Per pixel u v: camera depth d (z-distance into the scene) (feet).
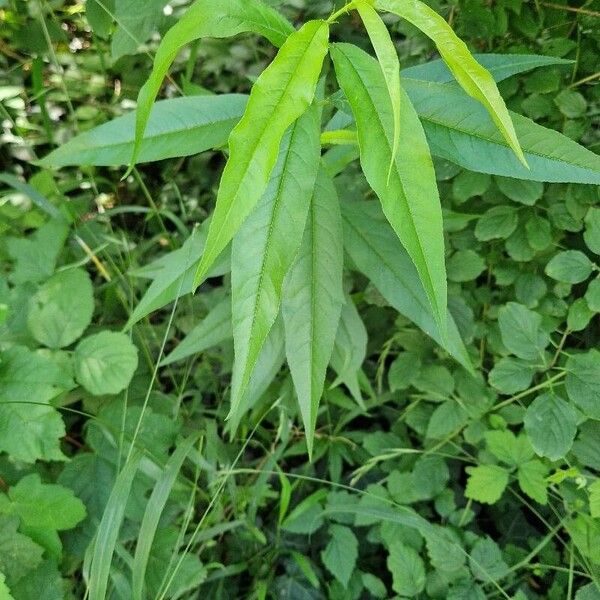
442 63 1.27
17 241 1.69
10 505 1.37
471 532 1.52
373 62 1.06
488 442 1.50
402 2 0.98
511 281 1.60
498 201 1.57
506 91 1.51
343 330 1.49
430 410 1.69
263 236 1.05
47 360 1.41
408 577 1.45
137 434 1.55
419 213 1.01
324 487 1.79
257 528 1.63
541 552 1.58
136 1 1.48
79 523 1.49
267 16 1.08
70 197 2.34
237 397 1.04
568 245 1.62
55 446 1.37
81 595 1.55
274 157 0.92
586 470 1.54
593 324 1.64
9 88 2.10
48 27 1.96
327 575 1.66
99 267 1.89
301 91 0.95
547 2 1.52
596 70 1.52
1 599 1.17
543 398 1.41
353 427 1.95
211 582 1.63
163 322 2.03
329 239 1.26
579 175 1.13
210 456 1.60
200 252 1.39
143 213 2.33
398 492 1.59
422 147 1.02
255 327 1.04
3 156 2.24
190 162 2.28
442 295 1.01
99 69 2.12
